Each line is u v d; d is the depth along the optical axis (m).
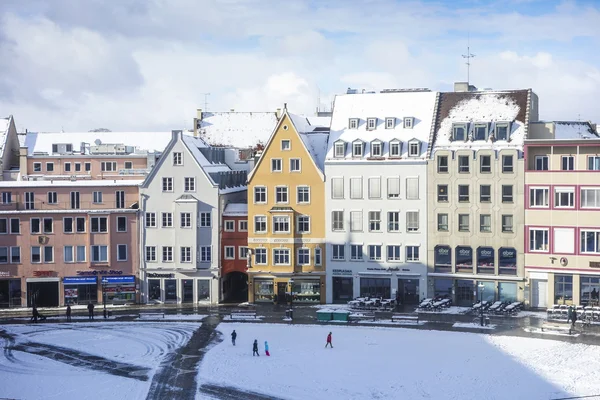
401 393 61.19
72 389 64.06
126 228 100.44
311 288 98.69
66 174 124.00
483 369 66.44
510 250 90.50
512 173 89.69
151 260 100.44
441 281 93.75
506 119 93.12
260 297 99.88
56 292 100.25
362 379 64.69
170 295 100.69
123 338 81.06
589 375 64.38
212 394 62.22
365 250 96.06
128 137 132.75
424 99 98.81
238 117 137.50
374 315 89.19
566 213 87.56
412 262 94.50
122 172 118.44
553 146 88.12
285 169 98.12
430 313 89.25
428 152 93.75
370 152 96.38
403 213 94.62
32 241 99.69
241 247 100.19
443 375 65.12
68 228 100.00
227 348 75.62
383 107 99.75
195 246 99.38
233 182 107.50
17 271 99.62
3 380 66.75
